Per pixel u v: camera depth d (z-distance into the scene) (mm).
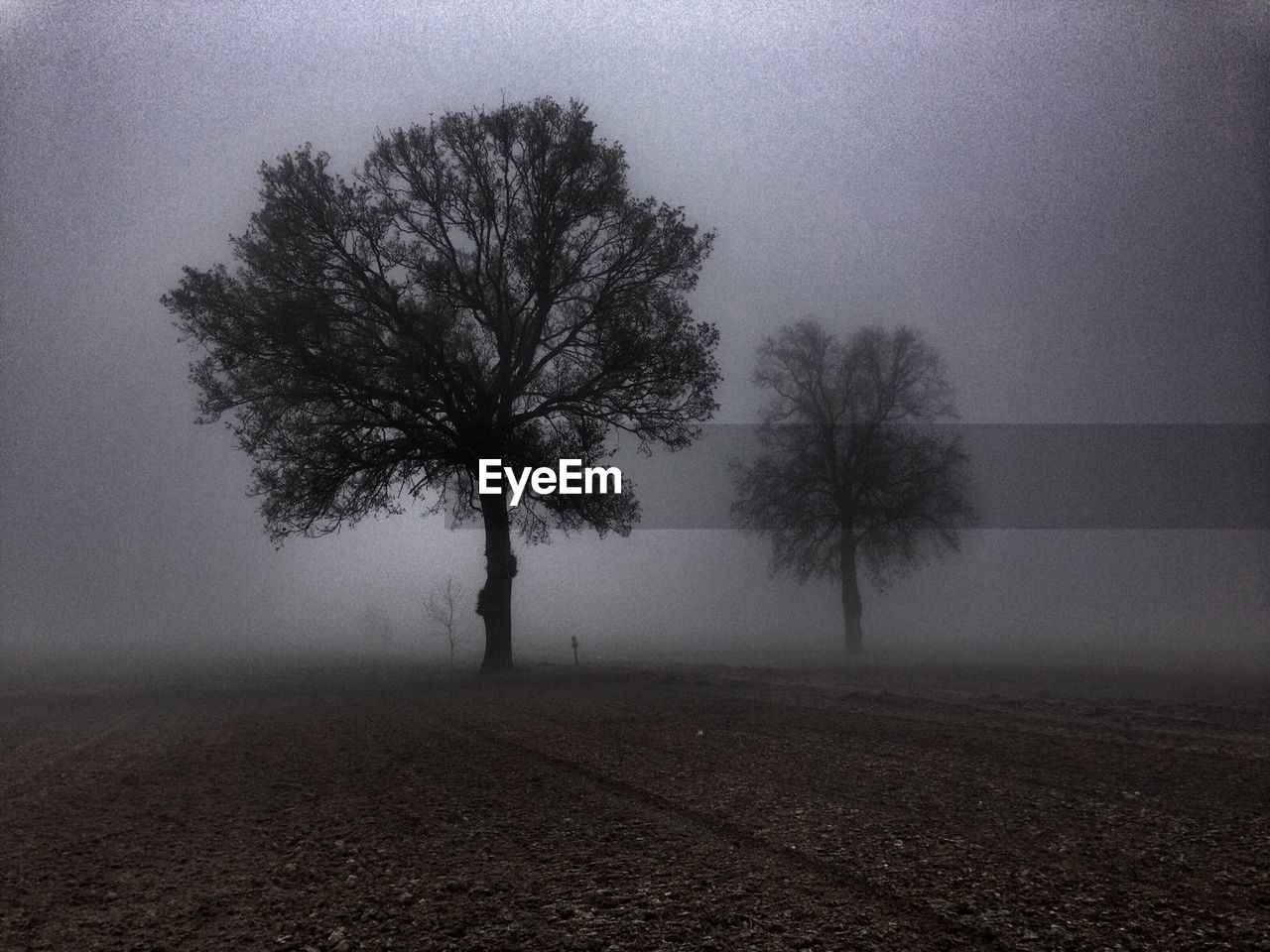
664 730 14562
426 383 27672
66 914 6074
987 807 8445
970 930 5242
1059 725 14547
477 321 29281
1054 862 6602
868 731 14000
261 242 26609
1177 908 5570
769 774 10320
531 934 5379
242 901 6262
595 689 22844
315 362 26016
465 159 28922
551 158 29234
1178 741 12609
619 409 28812
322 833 8148
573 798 9266
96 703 22125
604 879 6430
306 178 26969
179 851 7688
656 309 29422
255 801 9672
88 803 9797
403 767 11539
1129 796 8859
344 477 26516
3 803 9898
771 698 19688
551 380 29641
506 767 11328
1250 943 4984
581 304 30125
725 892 6039
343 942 5371
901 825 7773
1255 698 19297
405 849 7492
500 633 28906
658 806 8773
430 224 29172
